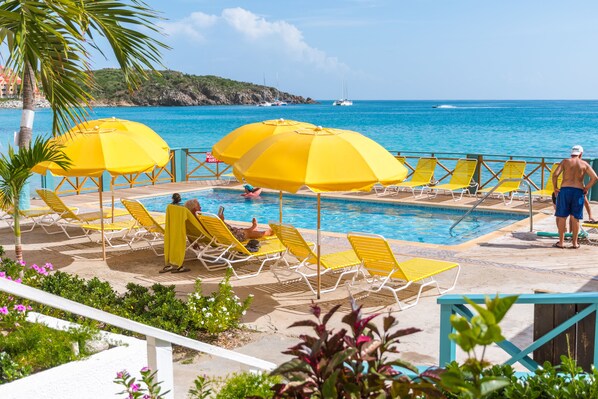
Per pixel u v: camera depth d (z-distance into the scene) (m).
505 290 7.89
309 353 2.16
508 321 6.74
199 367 5.62
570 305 3.61
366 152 7.12
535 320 3.73
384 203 15.64
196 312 6.48
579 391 2.73
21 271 6.94
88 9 7.16
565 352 3.68
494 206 14.39
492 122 74.69
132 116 96.69
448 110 138.62
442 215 14.43
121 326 3.16
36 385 3.81
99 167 8.73
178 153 18.92
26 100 8.88
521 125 67.19
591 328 3.59
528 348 3.65
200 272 9.05
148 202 16.31
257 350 6.12
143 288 7.12
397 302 7.27
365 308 7.39
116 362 4.25
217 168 19.25
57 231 11.90
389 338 2.20
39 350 4.30
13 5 6.57
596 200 14.58
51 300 2.77
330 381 1.98
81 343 4.43
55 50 7.18
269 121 10.27
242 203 16.55
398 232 12.79
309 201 16.73
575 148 9.88
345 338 2.16
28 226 12.36
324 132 7.41
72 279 7.14
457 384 1.86
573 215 9.97
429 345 6.18
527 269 8.87
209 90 169.00
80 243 10.91
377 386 2.09
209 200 16.94
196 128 63.09
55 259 9.80
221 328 6.40
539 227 11.73
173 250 9.08
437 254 9.85
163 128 63.31
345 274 8.91
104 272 9.03
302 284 8.45
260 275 8.89
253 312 7.29
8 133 54.47
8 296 5.14
